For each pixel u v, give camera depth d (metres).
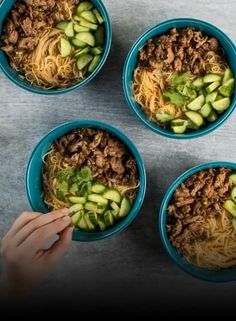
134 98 0.70
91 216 0.69
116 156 0.69
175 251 0.68
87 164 0.69
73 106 0.73
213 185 0.68
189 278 0.73
